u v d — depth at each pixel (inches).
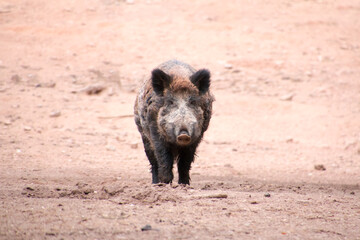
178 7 2694.4
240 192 781.9
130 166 1175.0
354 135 1635.1
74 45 2202.3
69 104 1701.5
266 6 2847.0
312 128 1680.6
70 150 1286.9
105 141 1418.6
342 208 694.5
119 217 573.6
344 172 1279.5
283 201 715.4
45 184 855.1
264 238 520.4
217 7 2738.7
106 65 2047.2
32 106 1637.6
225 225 561.9
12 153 1189.7
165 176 802.8
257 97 1903.3
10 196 681.6
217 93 1905.8
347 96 1987.0
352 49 2445.9
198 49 2252.7
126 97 1815.9
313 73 2156.7
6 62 1967.3
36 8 2541.8
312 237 534.0
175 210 620.7
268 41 2410.2
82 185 810.8
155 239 496.7
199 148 1434.5
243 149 1461.6
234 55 2228.1
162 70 830.5
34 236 492.7
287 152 1465.3
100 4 2655.0
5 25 2321.6
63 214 577.0
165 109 770.2
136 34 2345.0
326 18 2780.5
